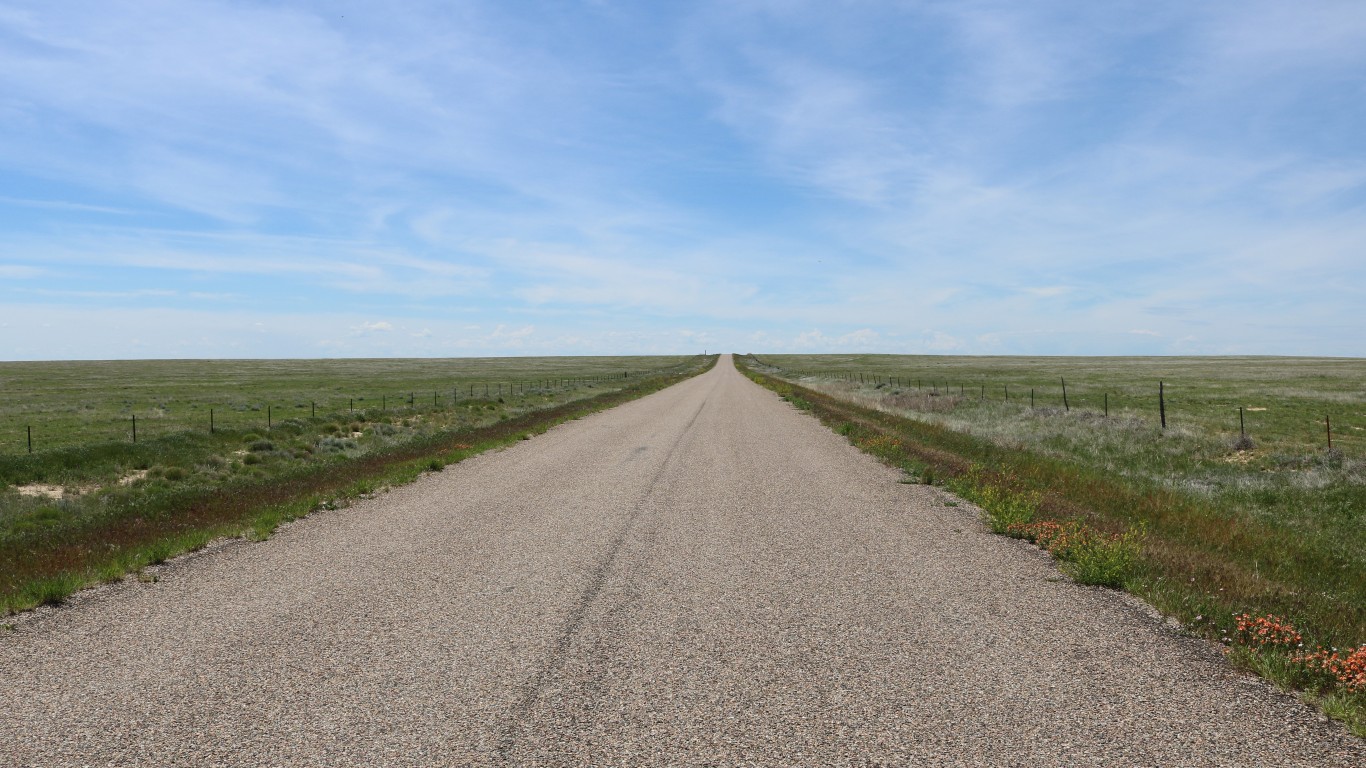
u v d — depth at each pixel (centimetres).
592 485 1435
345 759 409
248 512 1187
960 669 536
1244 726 445
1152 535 982
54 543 1008
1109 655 562
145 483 1633
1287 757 407
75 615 675
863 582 771
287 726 449
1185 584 735
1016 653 567
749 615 664
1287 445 2128
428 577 800
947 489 1366
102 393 5478
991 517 1075
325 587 762
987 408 3491
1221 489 1489
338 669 540
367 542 975
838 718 458
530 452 1981
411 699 488
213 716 463
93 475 1728
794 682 514
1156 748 418
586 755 413
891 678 520
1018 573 805
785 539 974
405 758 410
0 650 585
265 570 834
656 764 403
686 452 1934
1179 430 2330
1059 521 1023
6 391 5709
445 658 562
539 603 704
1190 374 7938
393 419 3303
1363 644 560
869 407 3616
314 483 1479
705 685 510
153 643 597
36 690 505
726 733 439
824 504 1227
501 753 416
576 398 4894
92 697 493
